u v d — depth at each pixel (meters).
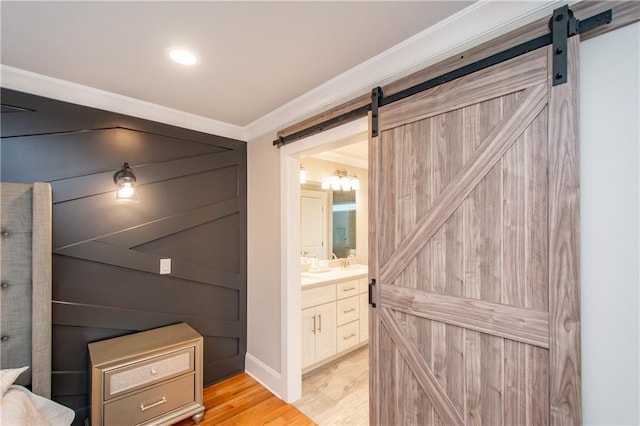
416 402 1.41
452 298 1.30
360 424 2.02
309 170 3.51
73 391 1.90
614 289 0.97
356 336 3.12
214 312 2.54
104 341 1.98
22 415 1.27
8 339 1.55
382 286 1.54
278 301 2.38
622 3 0.96
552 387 1.04
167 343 1.96
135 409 1.80
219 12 1.24
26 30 1.34
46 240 1.64
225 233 2.62
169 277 2.30
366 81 1.71
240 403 2.24
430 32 1.38
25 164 1.77
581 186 1.04
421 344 1.40
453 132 1.31
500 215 1.18
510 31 1.19
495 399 1.18
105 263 2.03
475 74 1.25
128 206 2.12
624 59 0.97
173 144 2.34
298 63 1.66
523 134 1.12
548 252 1.06
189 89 1.96
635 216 0.94
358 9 1.24
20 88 1.75
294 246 2.33
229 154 2.64
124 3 1.18
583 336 1.03
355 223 4.04
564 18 1.03
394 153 1.52
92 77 1.79
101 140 2.02
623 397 0.96
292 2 1.19
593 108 1.02
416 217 1.43
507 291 1.16
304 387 2.48
